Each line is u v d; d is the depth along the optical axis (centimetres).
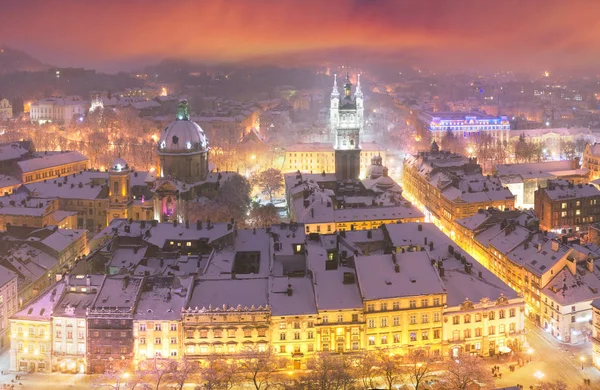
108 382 16375
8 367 18200
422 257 19075
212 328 17388
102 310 17400
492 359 18262
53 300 18150
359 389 16212
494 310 18388
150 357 17462
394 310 17825
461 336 18288
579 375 17425
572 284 19988
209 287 18375
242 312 17412
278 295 18038
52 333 17712
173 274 19438
